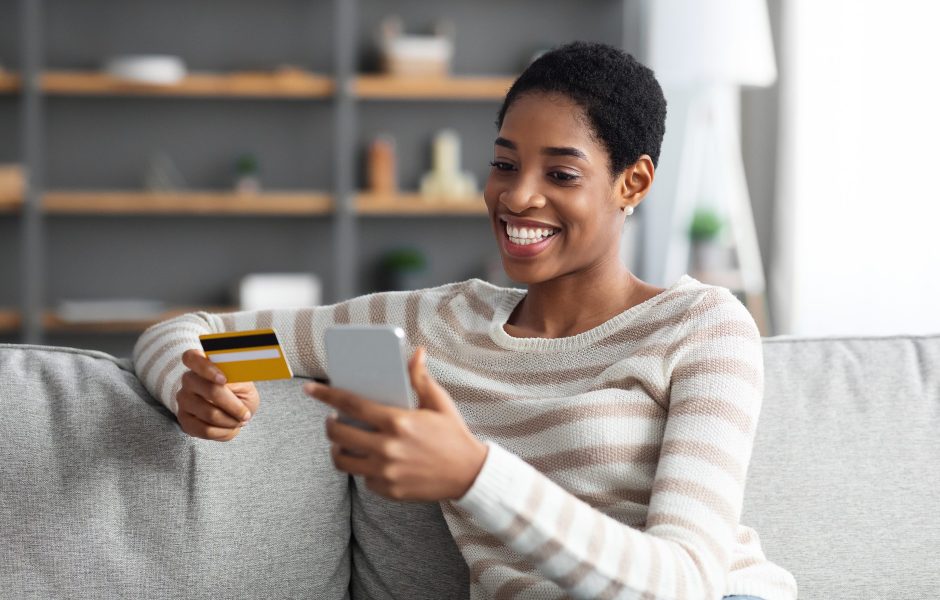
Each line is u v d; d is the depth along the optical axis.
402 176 4.43
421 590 1.41
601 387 1.27
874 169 3.97
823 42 4.14
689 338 1.24
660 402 1.24
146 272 4.37
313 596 1.39
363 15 4.38
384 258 4.42
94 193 4.25
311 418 1.43
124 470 1.31
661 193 4.48
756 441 1.42
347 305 1.46
